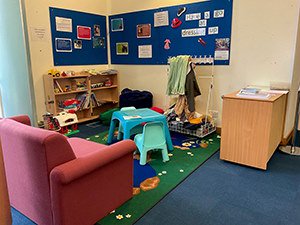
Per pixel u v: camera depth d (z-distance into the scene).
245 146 2.74
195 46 3.94
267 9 3.22
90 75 4.48
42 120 4.10
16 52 3.53
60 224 1.58
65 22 4.23
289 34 3.12
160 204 2.09
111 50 5.06
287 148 3.28
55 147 1.53
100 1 4.77
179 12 3.99
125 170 2.02
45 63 4.04
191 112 3.73
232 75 3.67
